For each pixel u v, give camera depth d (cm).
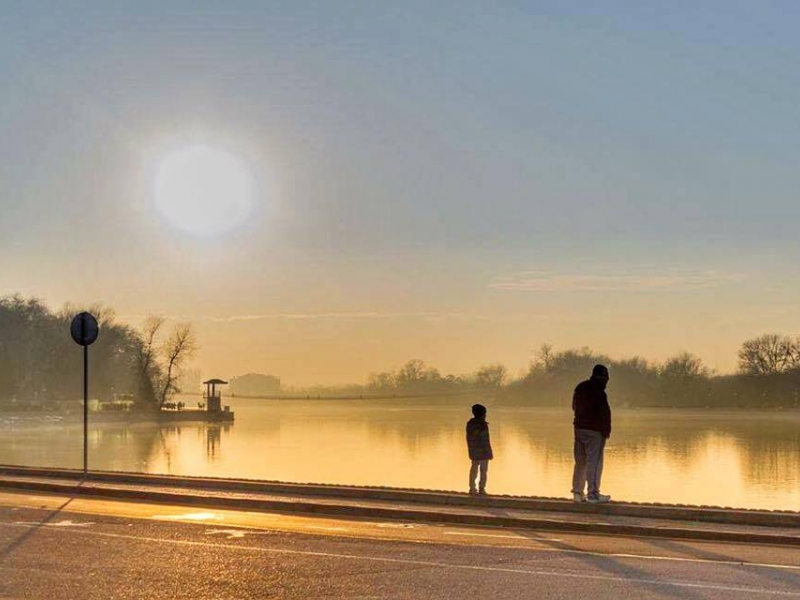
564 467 9069
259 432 16000
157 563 1697
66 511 2377
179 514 2347
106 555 1772
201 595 1459
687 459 10200
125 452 10806
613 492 7169
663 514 2202
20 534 2008
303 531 2070
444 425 19150
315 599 1432
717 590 1485
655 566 1681
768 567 1677
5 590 1488
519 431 15800
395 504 2425
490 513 2267
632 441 13000
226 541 1927
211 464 9250
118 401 19625
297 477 7762
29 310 19788
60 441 12925
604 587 1507
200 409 19412
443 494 2453
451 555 1781
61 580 1559
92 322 3075
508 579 1566
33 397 19488
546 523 2145
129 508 2455
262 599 1433
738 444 12388
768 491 7319
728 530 2016
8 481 2922
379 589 1495
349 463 9512
